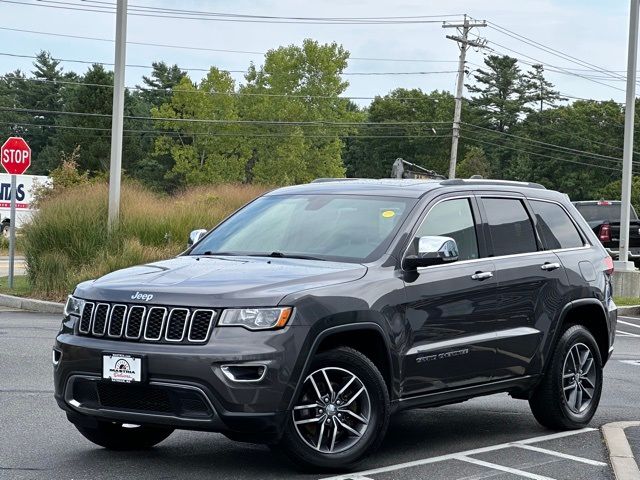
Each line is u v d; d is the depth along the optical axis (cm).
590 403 909
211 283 677
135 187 2430
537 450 805
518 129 10944
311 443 690
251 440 663
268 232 805
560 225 915
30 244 2058
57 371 697
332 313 681
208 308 654
